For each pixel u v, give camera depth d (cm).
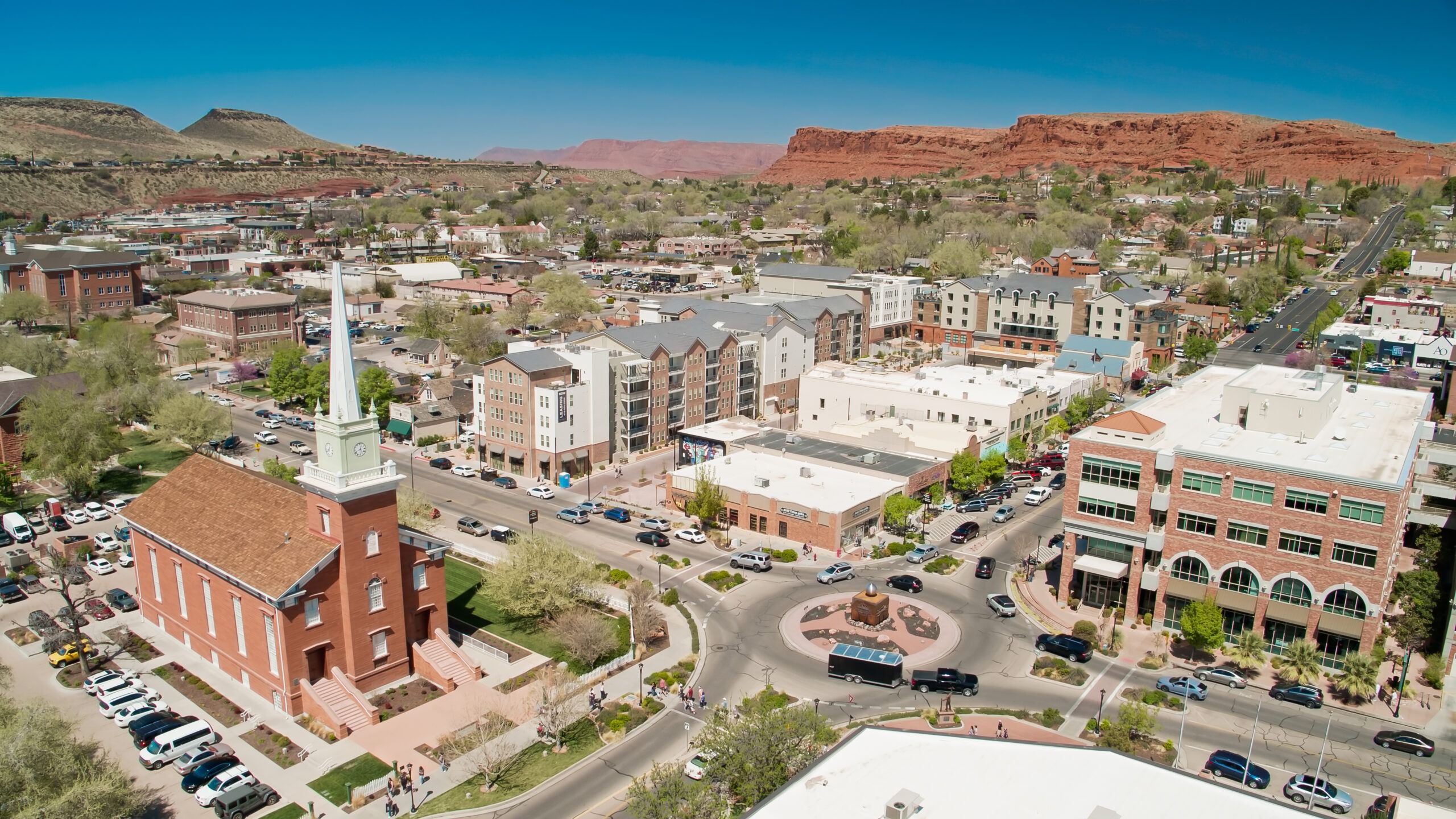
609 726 7450
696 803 5769
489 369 14338
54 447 12350
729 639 8969
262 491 8438
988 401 14400
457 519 12338
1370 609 7975
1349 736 7356
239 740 7256
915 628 9188
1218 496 8631
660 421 15412
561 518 12288
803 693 7975
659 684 8031
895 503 11450
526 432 14012
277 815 6397
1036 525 12088
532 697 7950
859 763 5375
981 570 10406
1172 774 5272
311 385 17688
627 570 10606
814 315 19800
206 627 8400
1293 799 6525
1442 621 8756
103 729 7462
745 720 6694
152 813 6444
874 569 10706
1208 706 7794
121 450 13650
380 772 6881
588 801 6544
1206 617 8238
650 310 19988
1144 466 8981
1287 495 8269
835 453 13162
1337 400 10550
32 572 10419
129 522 8950
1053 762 5378
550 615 9212
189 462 9281
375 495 7750
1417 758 7069
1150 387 19000
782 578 10438
